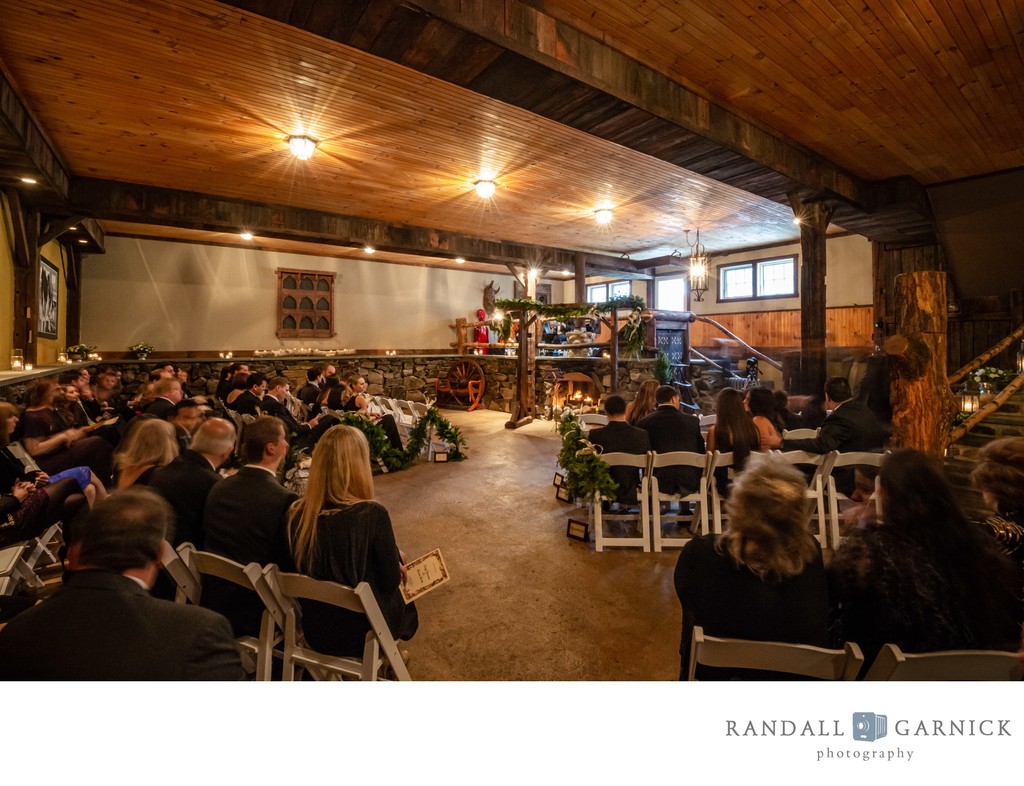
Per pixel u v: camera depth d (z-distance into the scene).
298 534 1.80
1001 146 5.20
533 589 2.88
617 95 3.46
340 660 1.71
